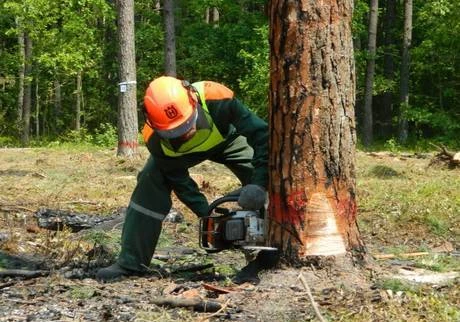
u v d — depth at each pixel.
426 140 33.97
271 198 5.98
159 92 6.07
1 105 39.91
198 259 7.86
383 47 36.25
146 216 6.62
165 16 28.59
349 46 5.87
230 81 37.88
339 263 5.86
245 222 6.08
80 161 19.39
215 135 6.30
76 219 9.96
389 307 5.26
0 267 7.28
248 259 6.40
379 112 42.31
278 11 5.81
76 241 8.73
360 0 33.34
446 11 32.59
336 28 5.79
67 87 40.19
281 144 5.88
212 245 6.30
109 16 33.38
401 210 11.13
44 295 5.92
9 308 5.50
